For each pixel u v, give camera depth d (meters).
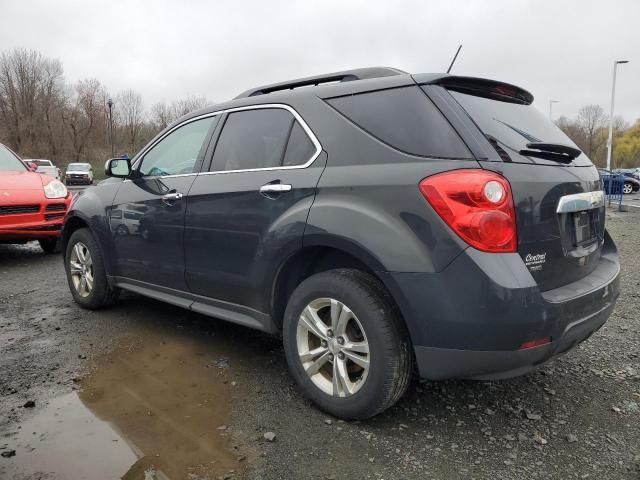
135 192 3.94
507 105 2.86
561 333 2.30
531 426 2.61
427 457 2.34
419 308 2.29
